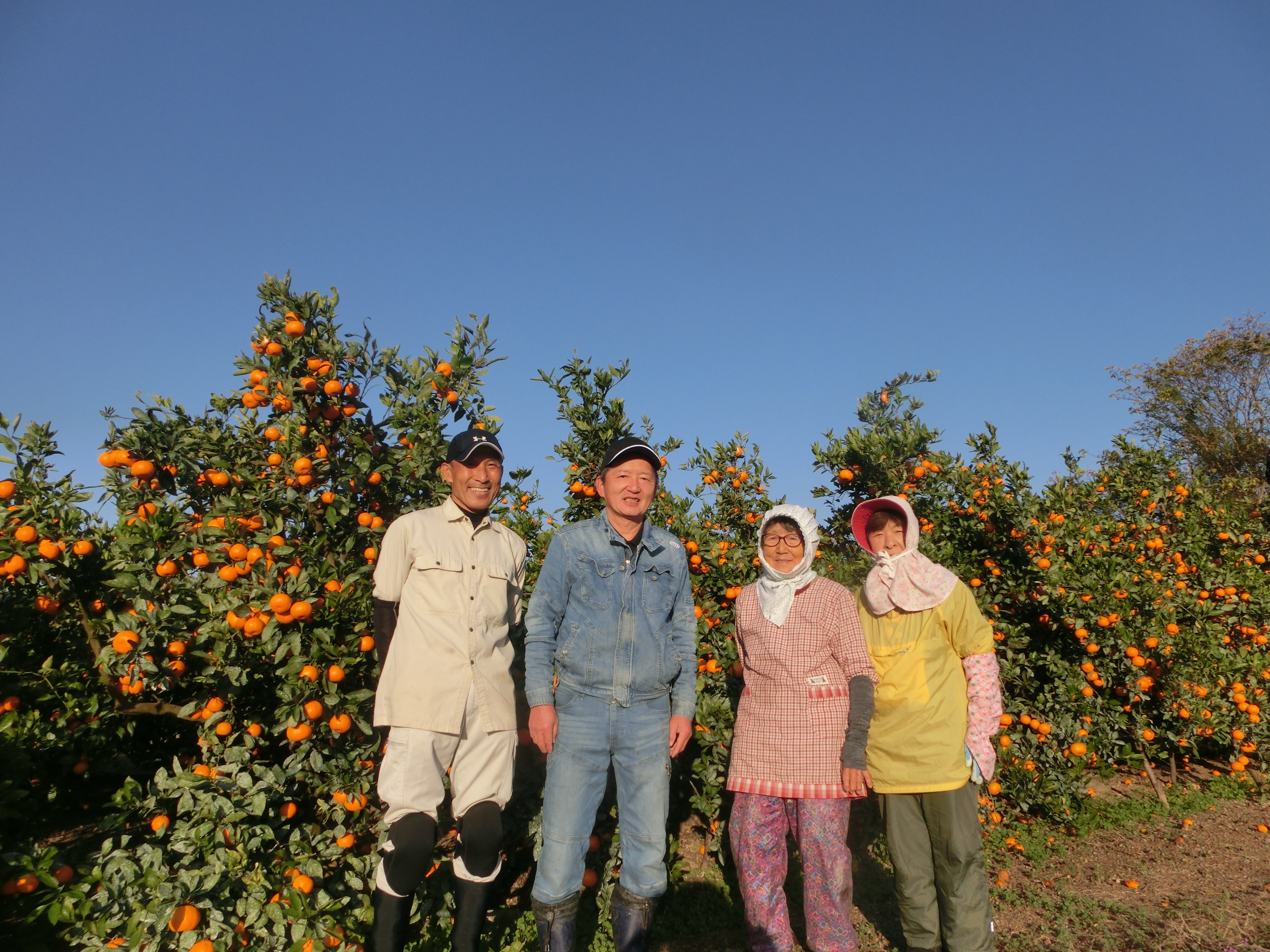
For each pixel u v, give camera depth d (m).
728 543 4.55
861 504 3.28
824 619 2.98
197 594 2.90
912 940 2.94
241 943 2.54
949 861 2.83
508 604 2.93
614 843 3.46
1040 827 4.61
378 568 2.73
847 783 2.77
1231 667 5.54
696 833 4.29
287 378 3.36
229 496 3.25
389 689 2.62
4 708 2.99
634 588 2.79
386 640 2.74
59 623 3.18
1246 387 18.91
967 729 2.90
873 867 3.99
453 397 3.69
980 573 5.31
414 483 3.60
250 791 2.70
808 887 2.91
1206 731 5.29
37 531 2.79
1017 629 4.98
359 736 3.12
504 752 2.73
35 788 3.22
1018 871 4.08
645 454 2.81
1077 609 4.76
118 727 3.49
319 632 2.79
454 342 3.75
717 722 3.80
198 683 2.95
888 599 3.05
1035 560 4.91
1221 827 4.78
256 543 3.02
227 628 2.79
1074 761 4.62
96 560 3.07
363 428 3.62
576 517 4.23
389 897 2.51
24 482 2.87
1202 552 6.32
